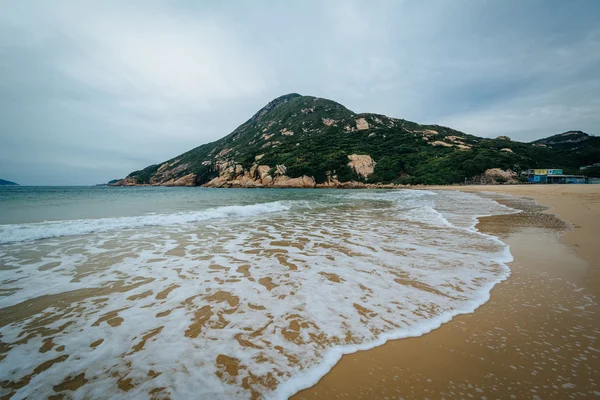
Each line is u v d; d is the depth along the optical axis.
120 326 2.76
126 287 3.78
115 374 2.08
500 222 9.48
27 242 6.45
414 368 2.17
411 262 4.90
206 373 2.10
